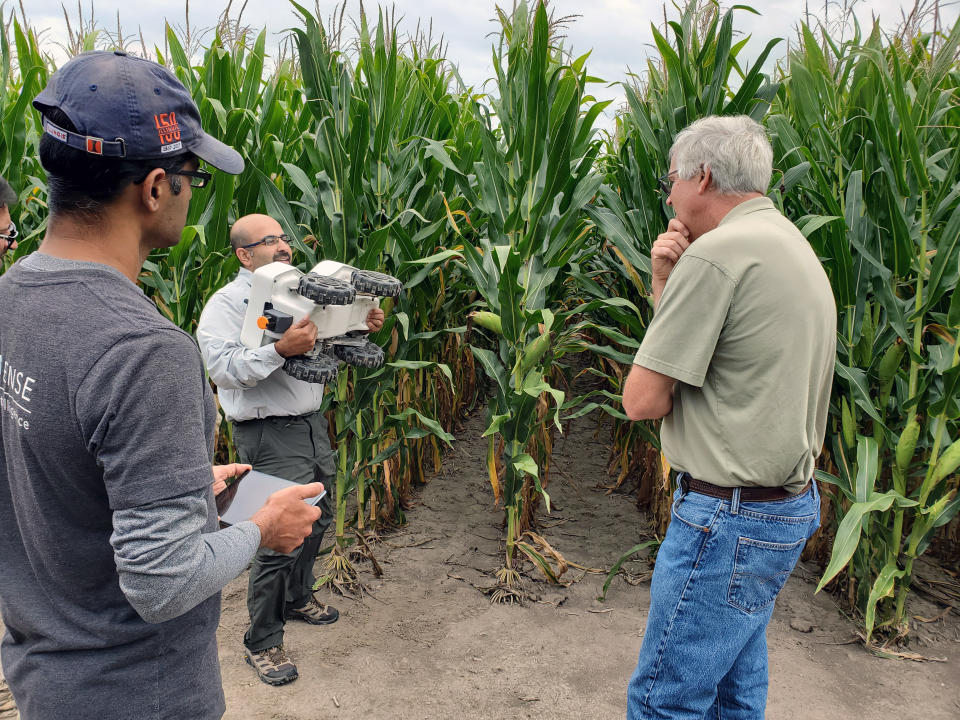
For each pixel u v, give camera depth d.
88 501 1.00
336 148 2.94
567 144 2.91
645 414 1.78
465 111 4.99
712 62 2.98
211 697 1.17
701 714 1.84
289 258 2.62
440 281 3.87
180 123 1.06
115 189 1.00
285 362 2.31
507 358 3.32
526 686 2.69
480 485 4.59
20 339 0.97
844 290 2.89
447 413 4.93
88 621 1.04
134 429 0.93
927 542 2.89
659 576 1.81
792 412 1.62
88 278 0.98
